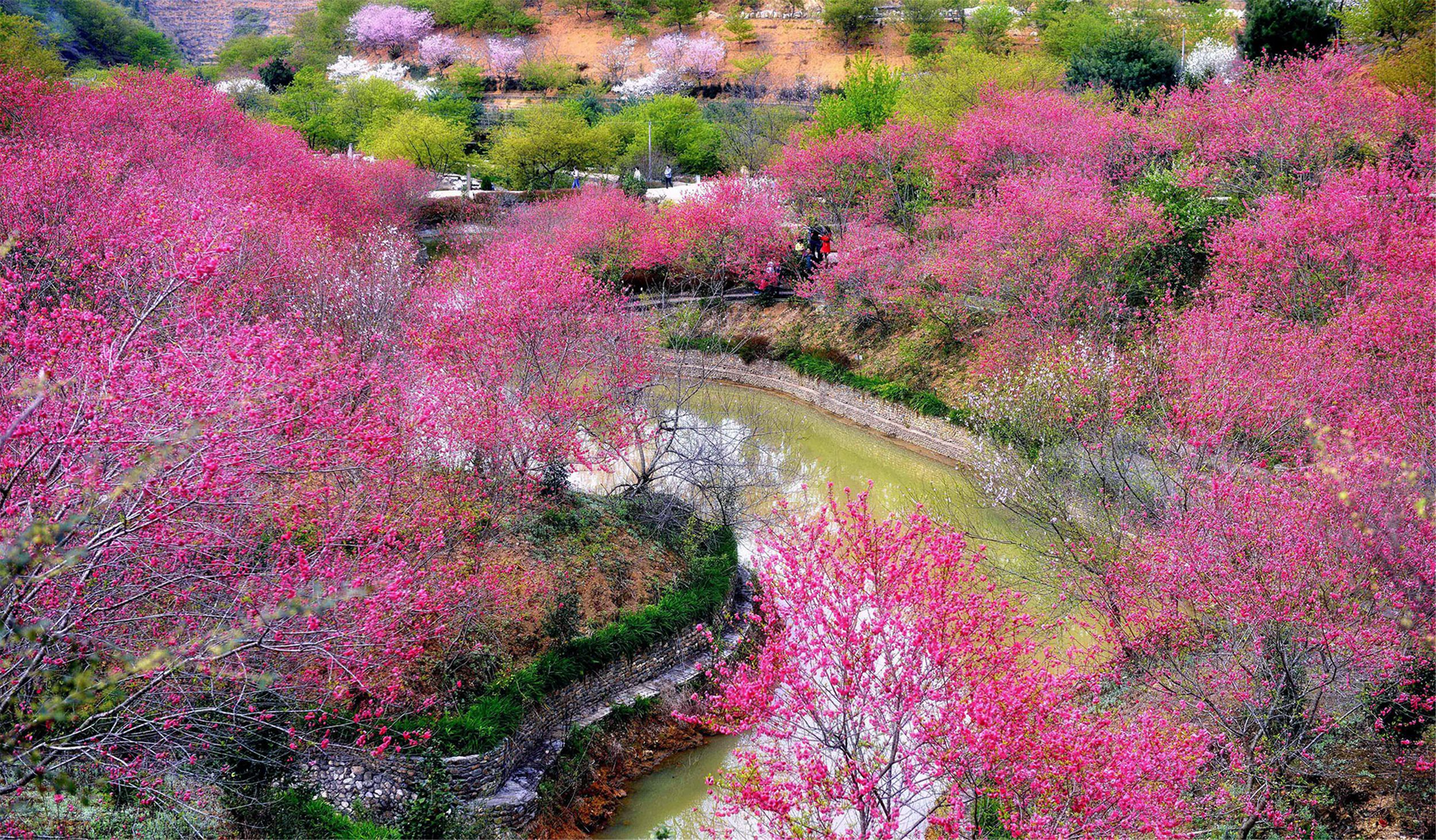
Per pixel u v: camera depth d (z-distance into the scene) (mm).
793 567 11445
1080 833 9562
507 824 13516
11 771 9711
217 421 10297
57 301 16266
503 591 15930
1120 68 44938
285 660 12188
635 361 21281
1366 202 22000
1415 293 18859
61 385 9047
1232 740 11828
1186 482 15609
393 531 12945
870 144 37906
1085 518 18359
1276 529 12695
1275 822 11023
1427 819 11391
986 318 29266
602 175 58094
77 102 30250
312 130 66750
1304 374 17094
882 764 10539
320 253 23578
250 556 12578
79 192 20391
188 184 25531
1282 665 12086
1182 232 26531
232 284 18312
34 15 95500
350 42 126188
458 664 14984
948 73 44219
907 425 28906
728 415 27312
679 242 37531
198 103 33344
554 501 19234
